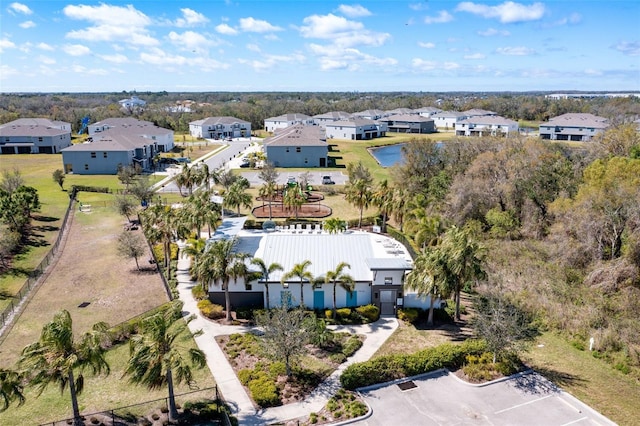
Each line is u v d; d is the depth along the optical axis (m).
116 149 89.88
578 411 24.30
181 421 23.17
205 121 155.12
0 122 154.00
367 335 32.91
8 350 30.33
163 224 43.00
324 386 26.47
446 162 71.38
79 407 24.47
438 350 28.34
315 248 40.72
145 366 22.11
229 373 27.67
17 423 23.05
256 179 87.38
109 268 44.78
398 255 40.16
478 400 25.19
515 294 38.09
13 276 42.50
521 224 54.38
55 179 76.25
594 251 43.06
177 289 39.91
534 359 29.72
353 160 109.38
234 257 34.16
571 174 55.88
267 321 27.34
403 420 23.48
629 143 62.84
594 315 33.81
